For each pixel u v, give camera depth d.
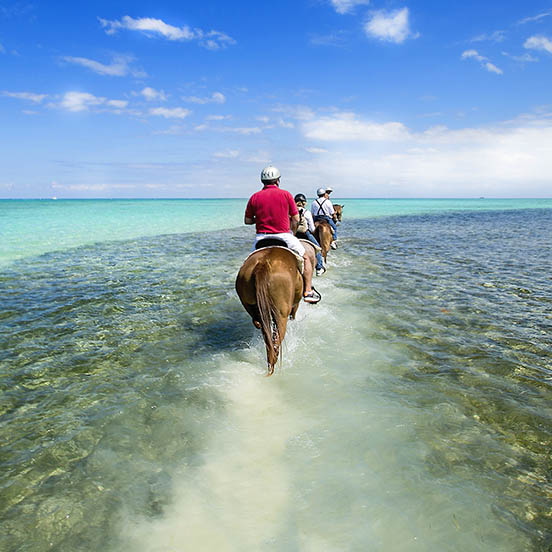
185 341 6.15
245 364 5.26
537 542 2.55
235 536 2.62
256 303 5.07
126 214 43.62
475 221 35.78
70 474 3.25
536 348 5.70
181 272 11.65
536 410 4.09
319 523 2.71
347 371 5.00
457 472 3.19
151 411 4.15
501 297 8.48
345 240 20.38
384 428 3.78
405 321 6.90
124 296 8.81
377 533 2.62
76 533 2.67
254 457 3.41
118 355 5.62
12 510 2.87
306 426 3.83
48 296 8.78
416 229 27.28
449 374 4.89
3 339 6.20
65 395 4.51
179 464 3.35
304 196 8.90
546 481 3.10
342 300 8.27
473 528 2.65
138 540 2.60
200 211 52.12
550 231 24.67
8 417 4.07
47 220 33.12
